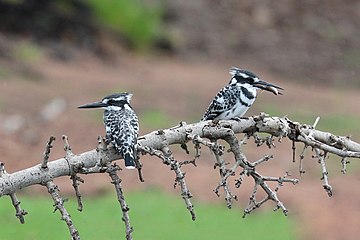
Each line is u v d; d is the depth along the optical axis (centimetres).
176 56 3253
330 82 3173
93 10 3120
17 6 2938
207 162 1919
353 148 916
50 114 2136
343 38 3581
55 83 2478
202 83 2791
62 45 2917
